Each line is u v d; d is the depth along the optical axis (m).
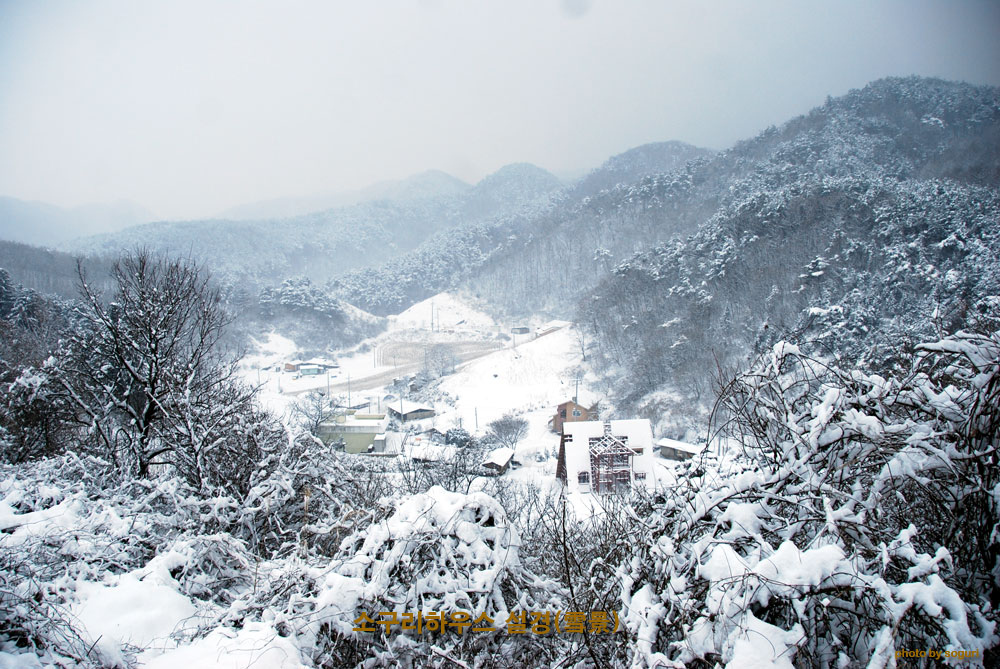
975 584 2.77
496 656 3.55
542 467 31.39
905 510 3.09
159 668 3.14
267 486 6.87
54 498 5.86
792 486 3.11
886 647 2.14
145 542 5.34
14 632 3.31
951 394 3.23
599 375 60.53
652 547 3.08
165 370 9.52
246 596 4.14
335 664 3.38
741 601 2.50
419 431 47.16
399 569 3.77
